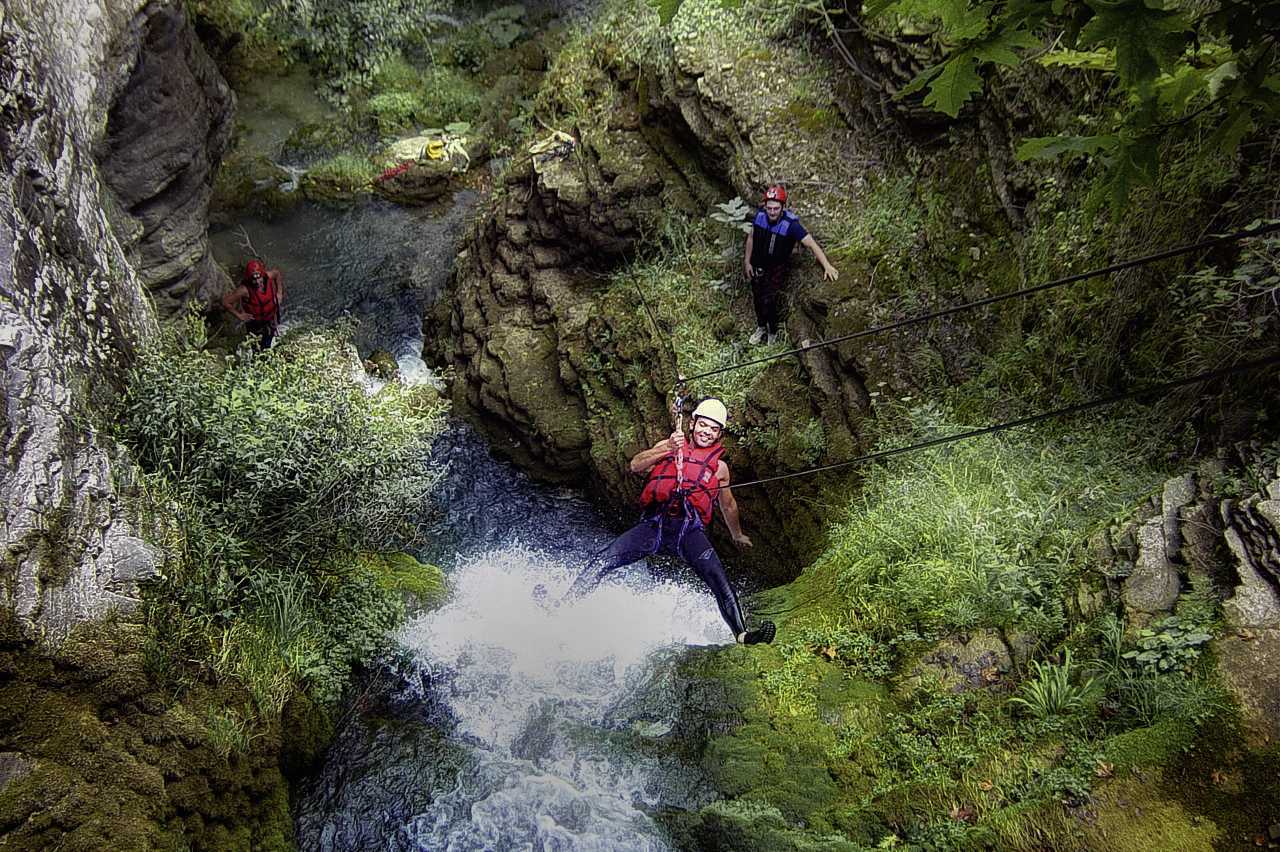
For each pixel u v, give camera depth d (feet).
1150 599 15.94
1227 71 11.57
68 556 14.99
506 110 47.03
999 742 15.83
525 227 34.83
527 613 23.20
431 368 35.55
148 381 18.51
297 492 19.04
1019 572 17.99
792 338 27.58
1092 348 21.36
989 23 10.61
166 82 27.94
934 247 26.89
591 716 19.40
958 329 25.18
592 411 30.32
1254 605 14.76
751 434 26.99
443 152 43.75
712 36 33.81
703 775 17.35
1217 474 16.80
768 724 17.93
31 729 13.83
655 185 32.83
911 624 18.72
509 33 50.24
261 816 16.61
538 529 28.71
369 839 17.02
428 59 48.93
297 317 36.06
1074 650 16.33
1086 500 19.01
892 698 17.60
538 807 17.24
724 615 19.88
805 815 16.10
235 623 17.46
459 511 29.17
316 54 47.21
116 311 19.69
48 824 13.20
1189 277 18.66
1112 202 11.57
